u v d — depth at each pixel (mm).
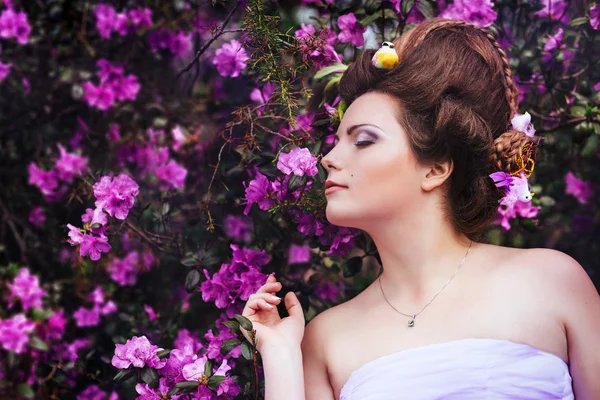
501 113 1532
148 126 2551
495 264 1469
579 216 2539
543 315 1387
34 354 2473
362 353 1473
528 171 1496
